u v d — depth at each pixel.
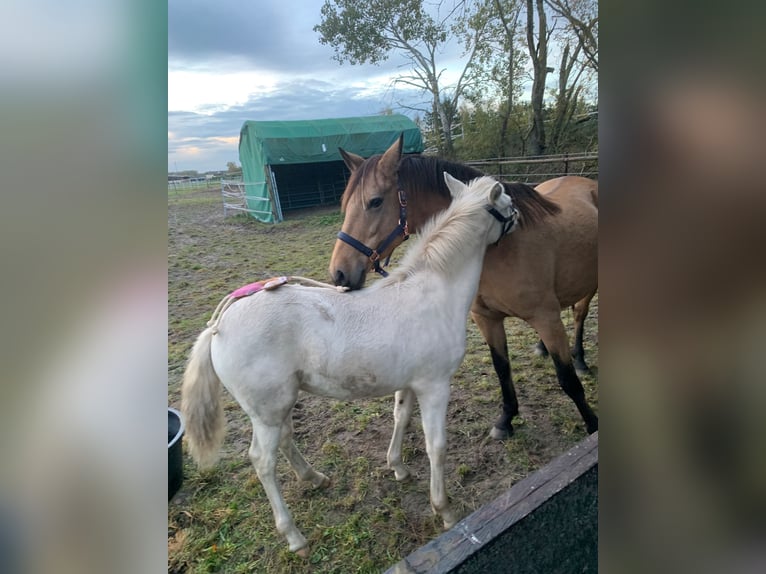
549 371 2.88
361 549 1.67
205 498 1.94
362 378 1.58
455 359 1.67
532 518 0.98
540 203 1.97
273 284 1.60
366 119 11.44
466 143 11.55
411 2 10.37
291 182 11.51
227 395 2.80
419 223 2.02
